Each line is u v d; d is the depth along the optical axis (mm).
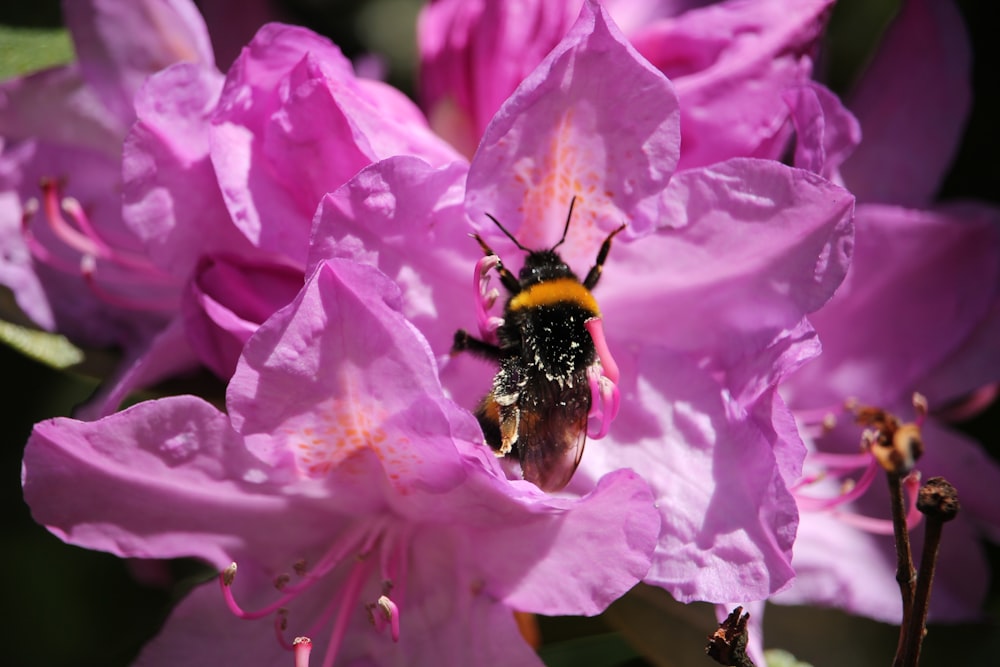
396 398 248
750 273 260
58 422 251
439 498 258
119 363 288
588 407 264
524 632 280
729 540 256
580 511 250
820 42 287
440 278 262
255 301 260
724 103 269
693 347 265
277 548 265
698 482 259
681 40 272
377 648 264
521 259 270
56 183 286
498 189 259
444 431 247
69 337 287
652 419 263
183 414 253
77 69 288
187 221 263
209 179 262
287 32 259
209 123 261
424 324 262
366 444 255
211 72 264
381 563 264
